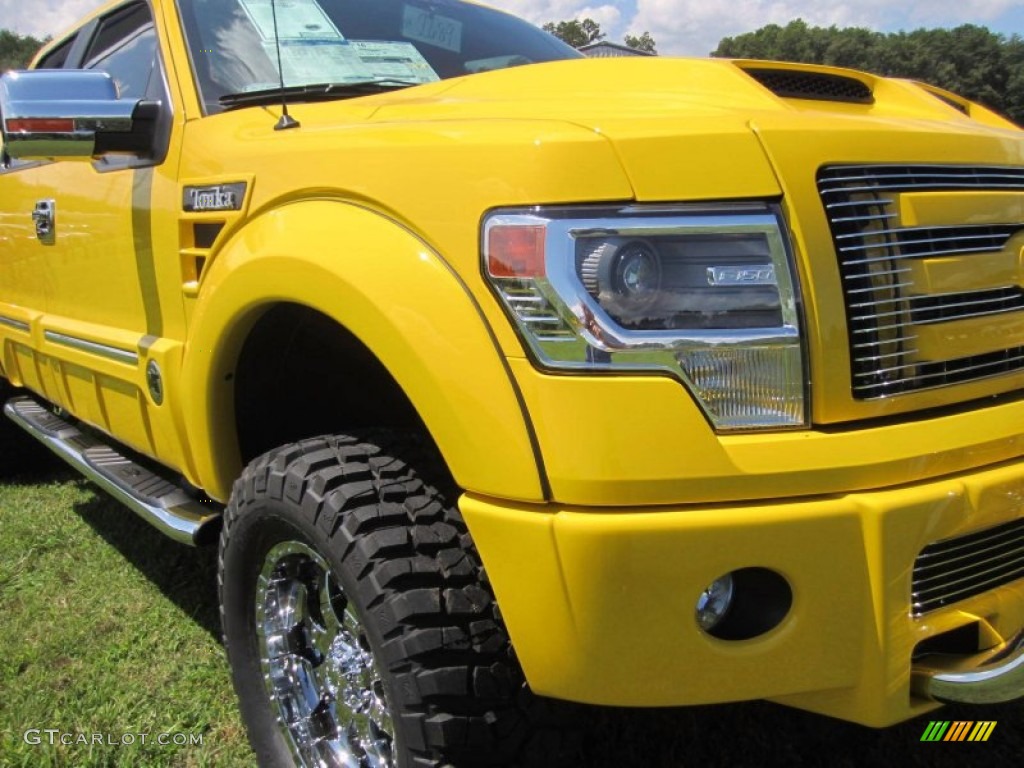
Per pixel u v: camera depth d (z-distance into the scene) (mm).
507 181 1510
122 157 2727
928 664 1635
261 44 2744
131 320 2736
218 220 2176
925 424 1588
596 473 1420
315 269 1749
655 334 1442
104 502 4215
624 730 2383
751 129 1551
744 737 2381
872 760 2289
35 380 3768
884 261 1582
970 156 1776
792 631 1500
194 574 3396
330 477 1820
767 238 1494
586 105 1887
